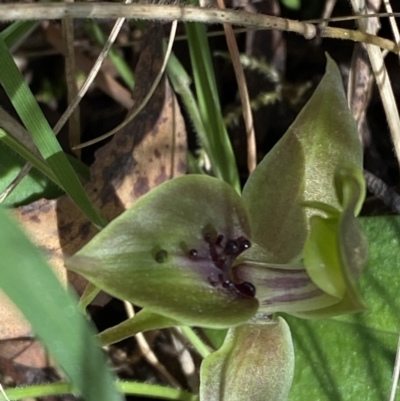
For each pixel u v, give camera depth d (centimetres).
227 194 12
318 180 13
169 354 15
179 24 16
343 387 14
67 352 11
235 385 12
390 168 16
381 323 14
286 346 13
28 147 14
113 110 16
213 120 15
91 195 14
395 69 16
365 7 14
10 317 14
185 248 12
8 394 13
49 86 16
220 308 12
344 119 12
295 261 13
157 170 14
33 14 12
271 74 16
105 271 11
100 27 16
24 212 14
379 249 14
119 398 11
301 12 16
